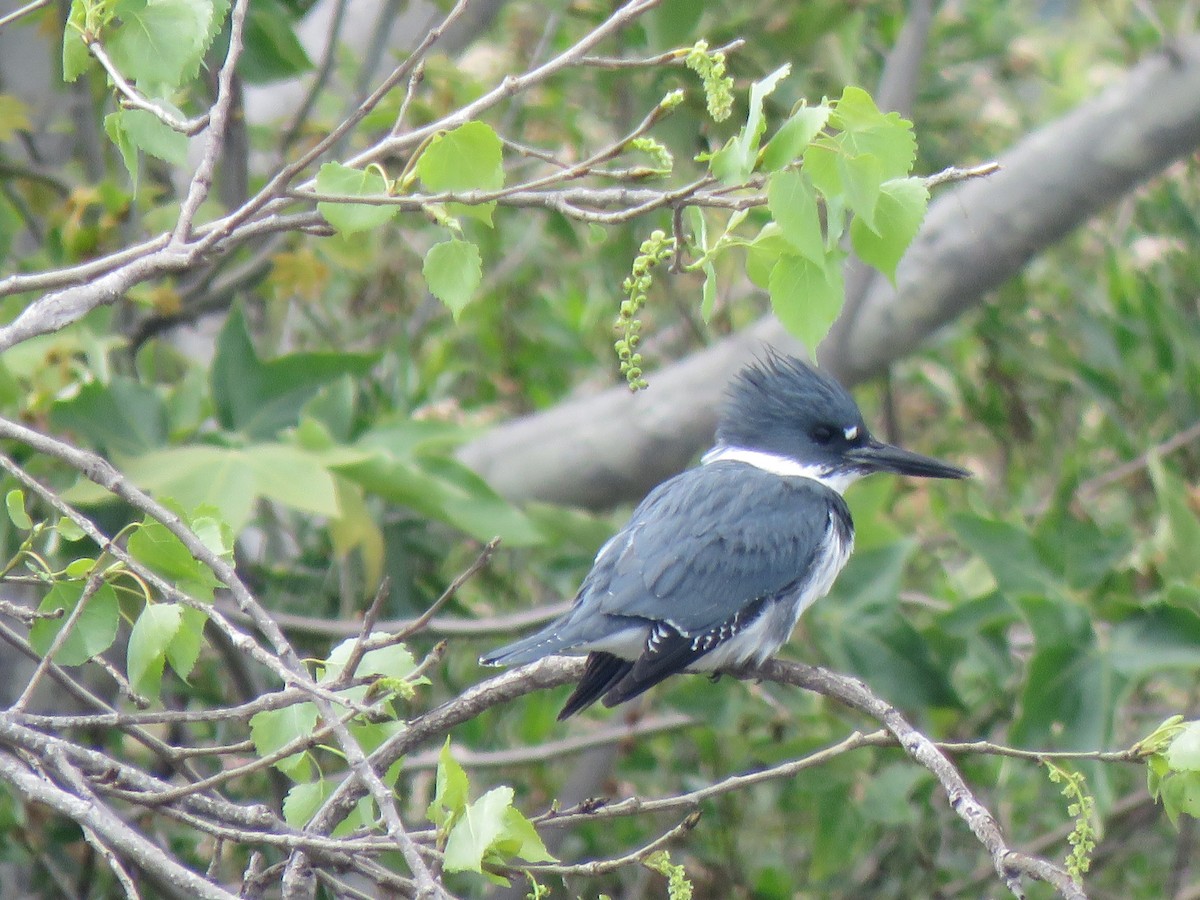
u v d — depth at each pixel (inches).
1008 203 374.9
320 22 442.3
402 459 324.2
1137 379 421.4
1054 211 373.4
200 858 360.8
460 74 378.0
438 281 185.2
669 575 284.2
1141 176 374.6
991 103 514.9
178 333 429.7
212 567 179.3
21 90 388.2
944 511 423.8
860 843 360.2
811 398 328.2
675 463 374.3
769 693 370.0
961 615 341.4
